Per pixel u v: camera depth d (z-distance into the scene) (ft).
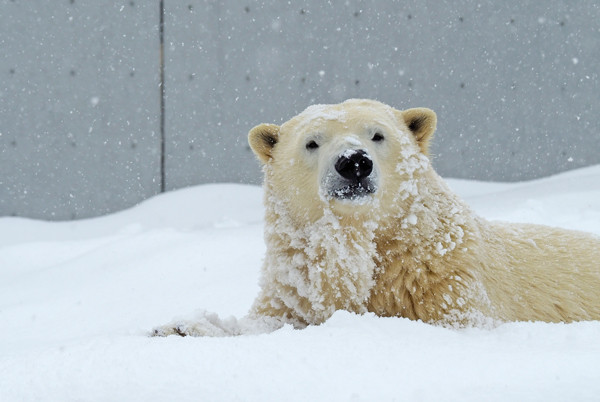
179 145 53.98
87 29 53.01
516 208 33.27
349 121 16.30
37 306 27.02
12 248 40.81
